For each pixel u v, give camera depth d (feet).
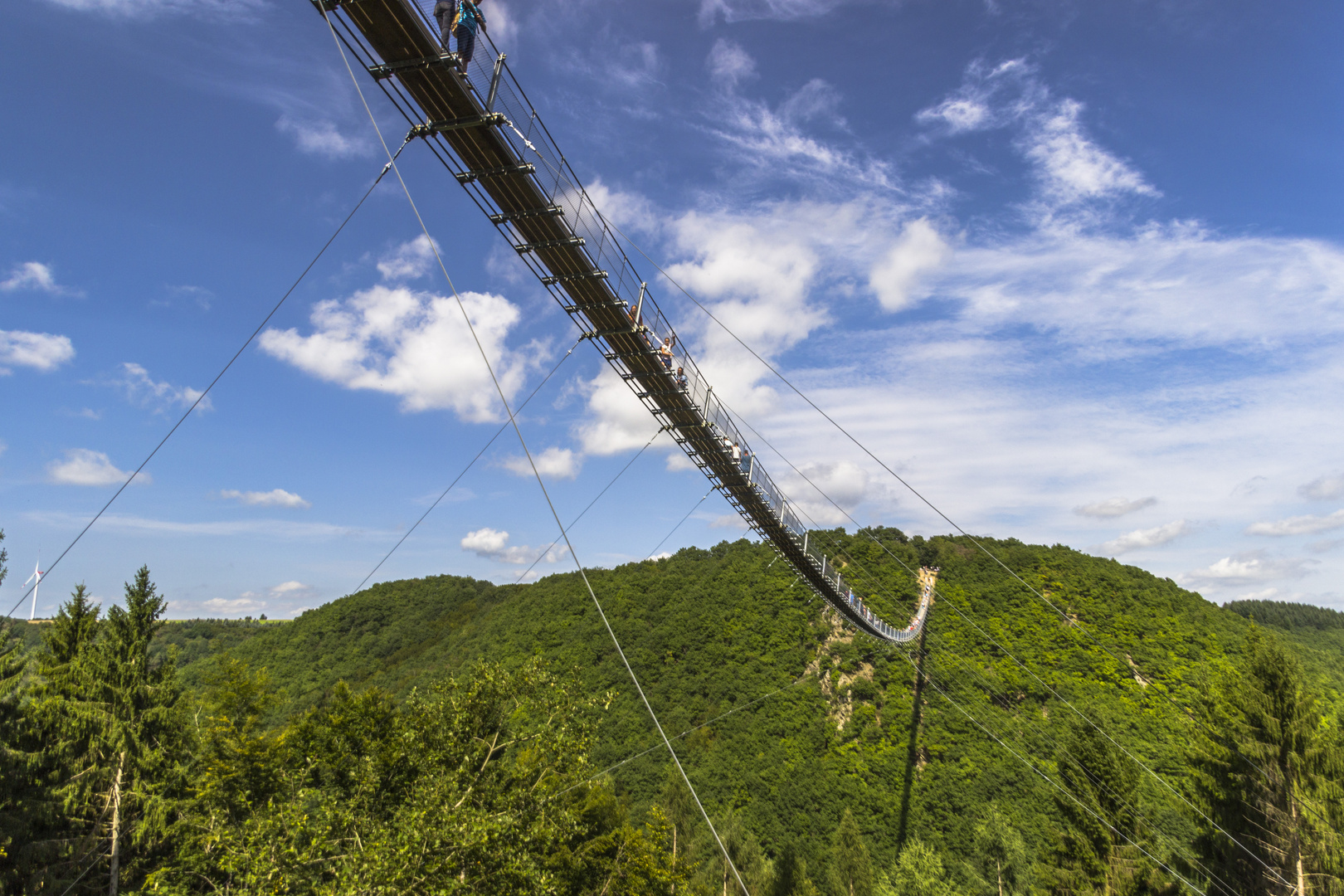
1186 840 145.48
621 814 121.49
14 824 73.00
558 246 45.39
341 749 75.00
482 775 55.88
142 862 84.84
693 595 321.73
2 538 66.95
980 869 142.10
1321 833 98.78
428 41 32.94
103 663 94.68
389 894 41.42
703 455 74.28
